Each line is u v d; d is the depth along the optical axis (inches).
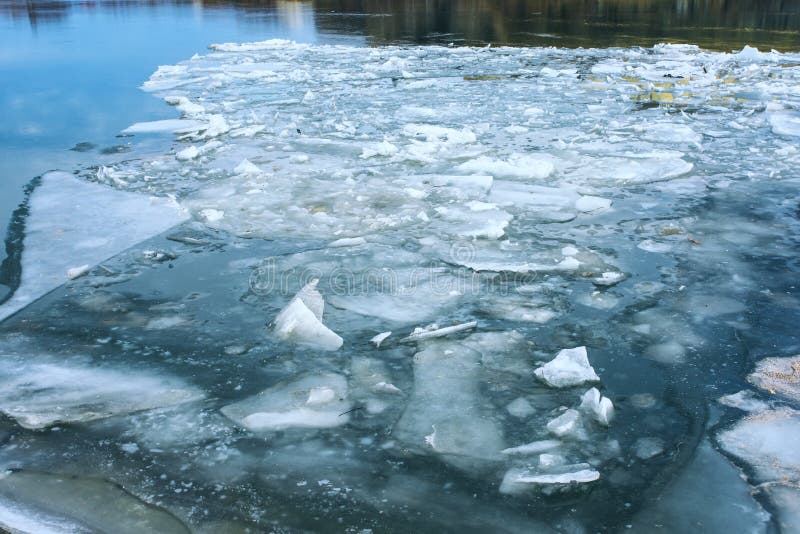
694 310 136.3
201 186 218.7
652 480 90.4
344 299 142.3
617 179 224.5
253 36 695.7
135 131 297.6
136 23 813.2
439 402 108.3
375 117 326.6
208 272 155.5
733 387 110.5
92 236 175.5
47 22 808.3
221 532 82.4
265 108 353.1
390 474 92.2
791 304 138.0
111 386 112.4
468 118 323.9
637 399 107.9
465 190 212.2
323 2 1128.2
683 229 179.6
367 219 187.2
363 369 117.3
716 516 83.7
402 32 717.9
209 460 95.2
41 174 229.9
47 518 84.6
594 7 996.6
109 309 138.3
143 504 87.0
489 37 666.2
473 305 139.8
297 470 93.0
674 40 632.4
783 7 976.3
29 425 102.3
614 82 424.2
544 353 122.0
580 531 82.0
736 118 320.2
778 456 93.9
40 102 354.9
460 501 87.1
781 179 221.5
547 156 253.1
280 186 216.8
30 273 154.3
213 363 119.3
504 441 98.9
